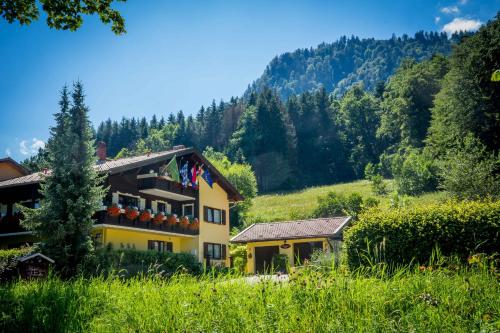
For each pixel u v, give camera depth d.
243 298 7.55
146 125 136.62
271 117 103.19
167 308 7.35
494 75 9.18
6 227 28.91
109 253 21.77
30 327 7.40
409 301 6.89
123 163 28.59
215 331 6.53
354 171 106.00
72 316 7.52
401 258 11.45
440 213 11.41
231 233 44.66
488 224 10.86
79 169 21.86
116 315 7.53
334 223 33.12
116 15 13.81
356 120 113.06
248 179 59.09
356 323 6.26
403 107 81.50
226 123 125.12
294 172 103.69
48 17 13.73
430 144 56.47
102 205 25.72
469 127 49.59
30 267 15.09
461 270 8.17
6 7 13.30
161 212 29.47
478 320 6.07
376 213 12.45
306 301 7.09
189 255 26.64
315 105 116.81
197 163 33.22
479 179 29.48
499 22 50.66
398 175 56.28
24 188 29.16
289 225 34.38
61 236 20.55
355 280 7.86
